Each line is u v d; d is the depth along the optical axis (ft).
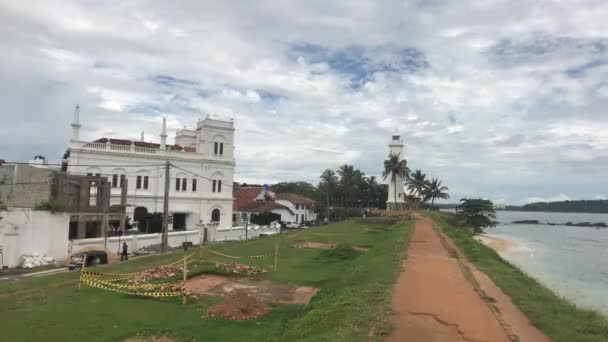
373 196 364.58
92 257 107.34
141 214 178.70
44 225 109.50
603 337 33.76
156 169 186.19
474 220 291.99
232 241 152.66
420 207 336.90
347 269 77.15
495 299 46.83
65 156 185.68
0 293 60.34
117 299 57.26
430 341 33.32
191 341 41.16
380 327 36.24
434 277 59.16
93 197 144.77
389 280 55.72
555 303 44.98
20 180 121.19
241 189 301.63
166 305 54.54
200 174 200.03
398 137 314.14
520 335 34.91
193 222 196.44
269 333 42.29
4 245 102.94
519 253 194.39
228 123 210.38
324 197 343.67
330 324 38.17
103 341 40.96
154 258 101.19
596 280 120.88
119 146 178.19
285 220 259.19
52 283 67.67
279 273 77.66
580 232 377.50
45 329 44.34
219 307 51.57
